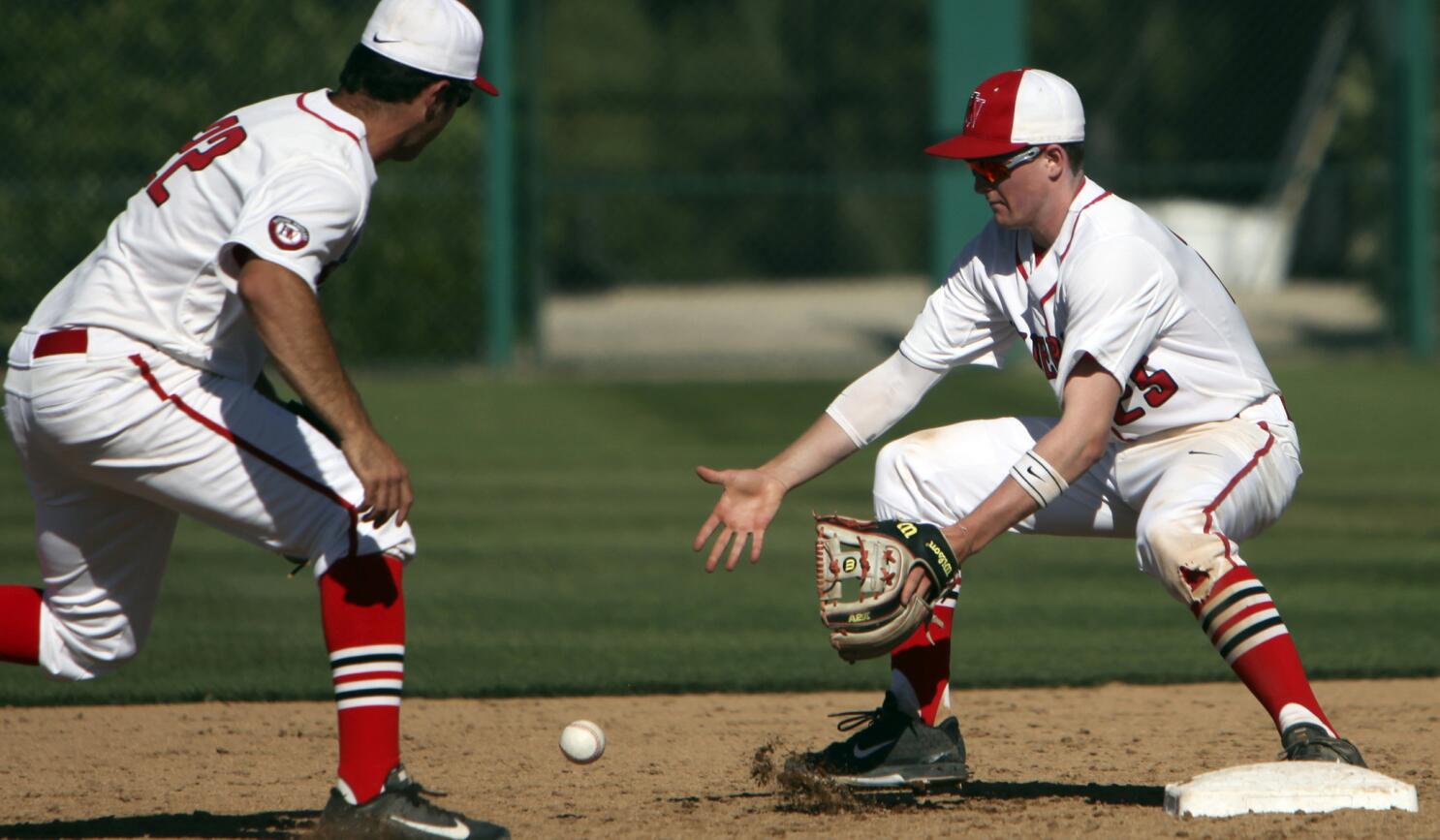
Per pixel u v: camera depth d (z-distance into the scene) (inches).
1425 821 547.8
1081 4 3917.3
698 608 1050.7
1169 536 564.4
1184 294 589.6
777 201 4069.9
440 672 880.9
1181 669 880.9
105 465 519.8
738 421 1856.5
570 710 810.8
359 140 527.5
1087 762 692.7
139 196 531.5
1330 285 3474.4
